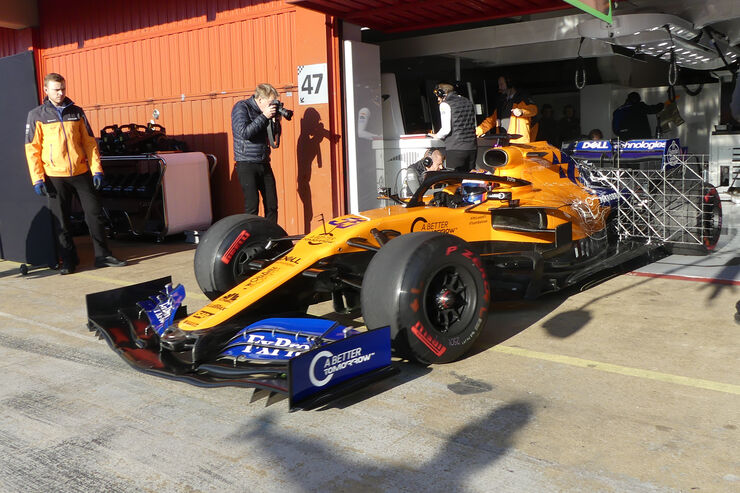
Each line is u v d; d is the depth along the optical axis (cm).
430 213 425
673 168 643
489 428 286
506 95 895
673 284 523
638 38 754
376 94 814
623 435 275
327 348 296
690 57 872
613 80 1180
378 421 298
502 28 834
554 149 548
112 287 605
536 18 914
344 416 305
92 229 701
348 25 781
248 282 374
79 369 386
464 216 443
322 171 790
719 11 725
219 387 335
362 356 314
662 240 602
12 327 479
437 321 355
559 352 379
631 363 357
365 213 430
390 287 335
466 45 863
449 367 362
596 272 515
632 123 946
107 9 1003
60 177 660
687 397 310
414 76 975
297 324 346
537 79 1201
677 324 420
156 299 410
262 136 709
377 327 342
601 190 583
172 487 249
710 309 450
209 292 446
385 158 838
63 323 486
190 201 863
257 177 718
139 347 362
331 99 771
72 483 254
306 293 402
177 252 793
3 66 700
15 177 715
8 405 334
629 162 652
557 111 1268
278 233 467
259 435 290
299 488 245
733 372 338
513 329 427
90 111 1061
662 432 276
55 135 652
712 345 379
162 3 935
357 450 272
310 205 811
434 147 783
